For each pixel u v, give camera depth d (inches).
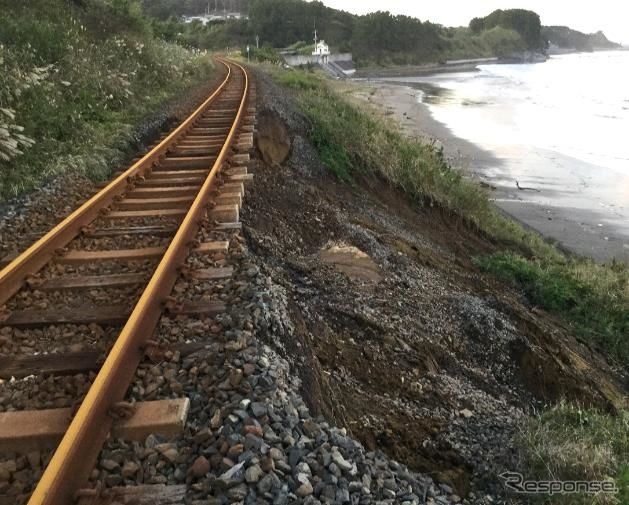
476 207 573.3
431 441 169.9
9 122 348.5
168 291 172.7
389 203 488.7
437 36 6176.2
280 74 1083.3
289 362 153.9
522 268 436.1
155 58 739.4
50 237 211.0
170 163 350.9
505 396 234.2
